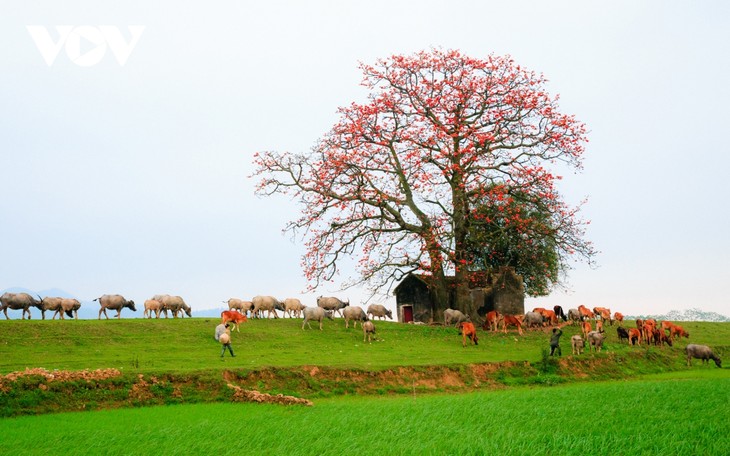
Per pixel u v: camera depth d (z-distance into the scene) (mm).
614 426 18578
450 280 54906
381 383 31094
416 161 49875
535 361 36750
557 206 51969
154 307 46500
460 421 19922
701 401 23234
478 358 37594
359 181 51250
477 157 50594
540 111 51094
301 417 20734
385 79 51906
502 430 18109
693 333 56031
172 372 27188
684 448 15617
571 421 19500
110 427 19328
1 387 23953
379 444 16500
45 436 17750
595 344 41406
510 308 55344
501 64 51531
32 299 44281
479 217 51219
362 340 43750
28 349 34531
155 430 18500
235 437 17484
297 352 38000
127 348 36344
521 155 52062
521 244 53094
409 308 59375
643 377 37562
